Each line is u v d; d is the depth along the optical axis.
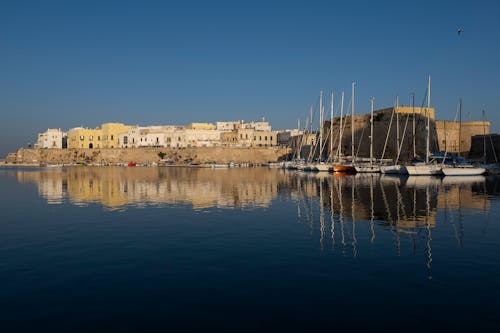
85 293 9.75
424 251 13.54
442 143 93.25
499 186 39.19
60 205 26.41
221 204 26.62
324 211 22.86
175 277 10.92
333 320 8.20
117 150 151.00
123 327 7.95
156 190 37.44
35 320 8.27
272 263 12.19
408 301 9.13
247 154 144.38
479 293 9.59
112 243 14.98
